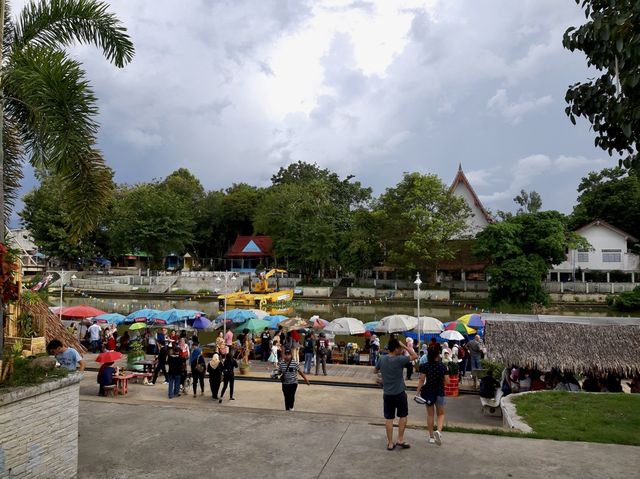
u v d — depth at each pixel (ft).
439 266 189.57
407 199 173.47
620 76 18.29
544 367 43.11
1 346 18.40
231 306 146.20
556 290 172.55
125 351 74.33
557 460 21.25
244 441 24.09
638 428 28.91
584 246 166.71
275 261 240.94
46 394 17.31
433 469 20.24
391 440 22.61
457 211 177.47
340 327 72.38
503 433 25.75
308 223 201.26
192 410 30.27
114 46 29.30
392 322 70.03
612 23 17.78
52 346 28.19
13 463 15.79
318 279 218.38
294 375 35.63
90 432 25.79
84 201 25.41
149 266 232.53
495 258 154.20
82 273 209.87
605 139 21.07
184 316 83.20
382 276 223.92
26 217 205.98
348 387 51.72
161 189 266.57
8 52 26.45
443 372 23.95
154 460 21.79
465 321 71.77
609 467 20.43
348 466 20.67
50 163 23.67
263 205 223.92
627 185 189.06
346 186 256.73
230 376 44.27
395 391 22.56
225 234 281.74
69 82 23.61
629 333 44.60
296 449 22.85
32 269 211.20
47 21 28.19
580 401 35.55
